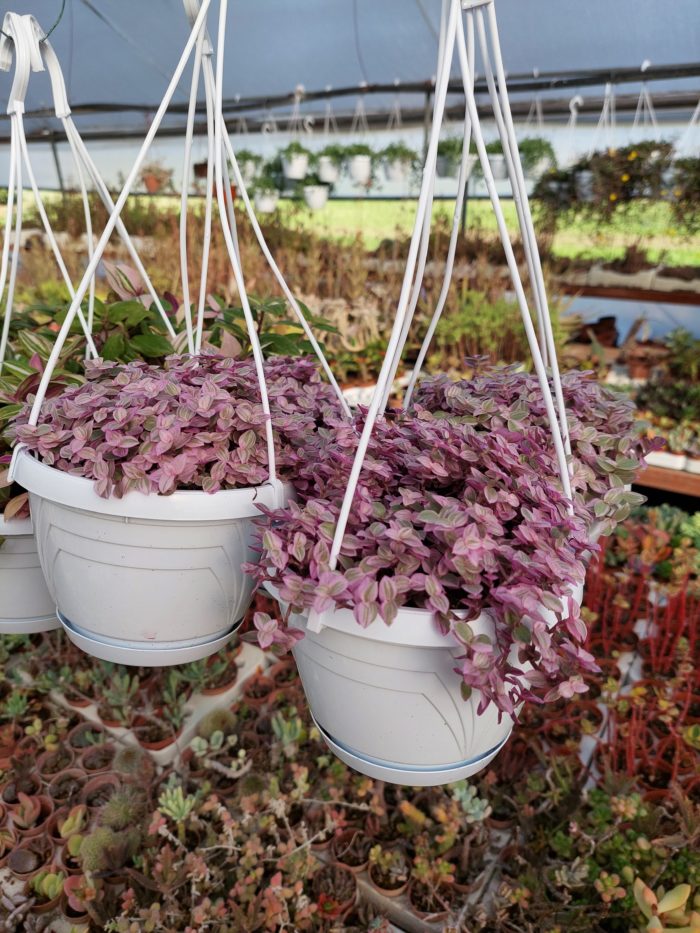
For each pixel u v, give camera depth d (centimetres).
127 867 122
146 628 75
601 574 203
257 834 130
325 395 100
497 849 133
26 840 133
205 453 72
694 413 282
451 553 60
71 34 329
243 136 457
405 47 317
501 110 68
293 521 64
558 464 75
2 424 95
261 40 325
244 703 170
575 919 114
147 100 411
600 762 150
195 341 112
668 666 178
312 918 118
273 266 87
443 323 322
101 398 77
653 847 122
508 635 58
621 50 283
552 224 343
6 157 503
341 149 402
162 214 465
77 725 163
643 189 315
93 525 70
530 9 266
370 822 135
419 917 119
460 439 73
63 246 473
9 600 93
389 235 428
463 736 66
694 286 301
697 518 212
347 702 65
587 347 335
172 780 137
